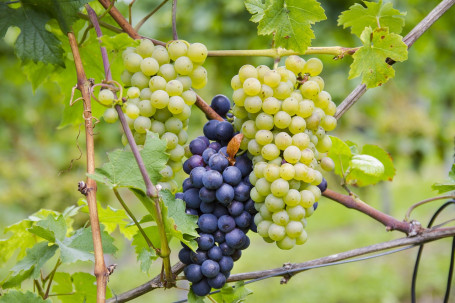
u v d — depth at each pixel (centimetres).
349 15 135
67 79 146
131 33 131
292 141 122
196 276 123
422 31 134
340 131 464
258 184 122
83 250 131
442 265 564
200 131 395
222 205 124
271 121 122
